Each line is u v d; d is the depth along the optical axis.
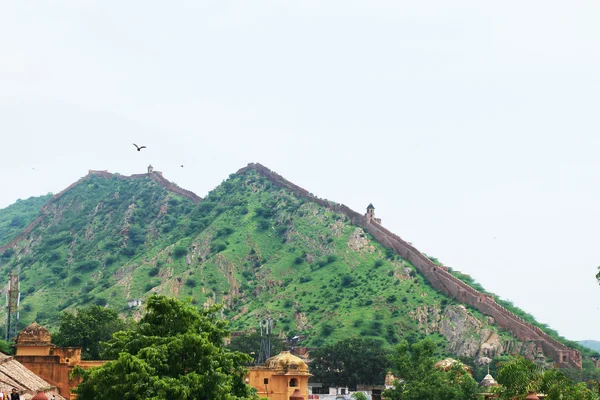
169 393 73.94
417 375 128.38
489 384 162.62
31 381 83.56
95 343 155.12
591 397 84.31
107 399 74.38
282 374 118.19
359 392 166.00
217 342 87.12
